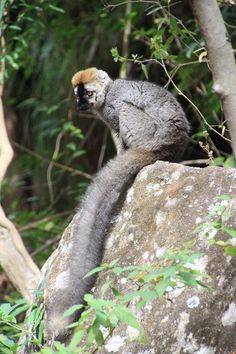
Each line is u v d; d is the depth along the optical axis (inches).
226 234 294.0
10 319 329.7
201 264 292.5
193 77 593.9
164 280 245.6
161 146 414.6
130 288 308.2
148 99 430.0
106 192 359.9
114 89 461.1
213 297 287.4
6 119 827.4
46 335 323.9
